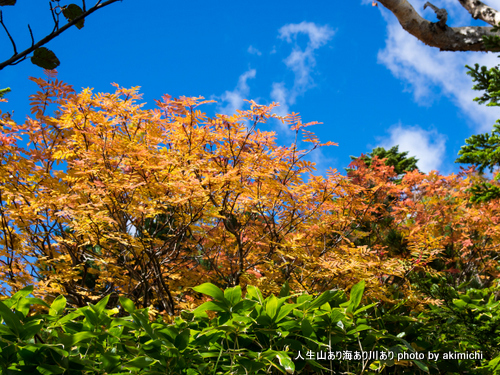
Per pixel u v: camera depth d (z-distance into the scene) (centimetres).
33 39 107
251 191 552
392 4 490
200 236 656
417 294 400
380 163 933
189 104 531
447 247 828
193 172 550
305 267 559
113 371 204
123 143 528
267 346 237
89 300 589
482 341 330
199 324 248
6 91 429
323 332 251
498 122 423
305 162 583
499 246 846
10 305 211
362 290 247
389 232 739
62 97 502
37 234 551
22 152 488
